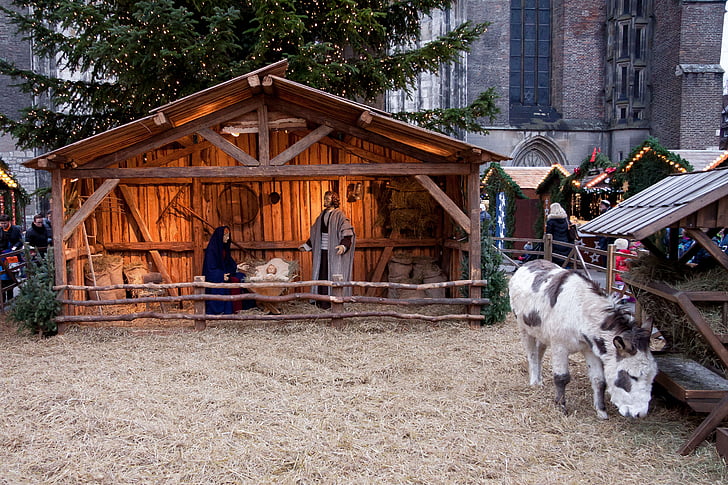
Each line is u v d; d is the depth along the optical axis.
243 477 3.69
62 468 3.83
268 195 9.48
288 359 6.22
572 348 4.50
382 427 4.44
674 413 4.63
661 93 28.92
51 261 7.50
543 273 4.83
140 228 9.28
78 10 9.50
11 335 7.50
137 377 5.64
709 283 4.26
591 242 15.38
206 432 4.33
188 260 9.47
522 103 31.25
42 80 11.22
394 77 12.47
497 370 5.91
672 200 4.36
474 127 12.81
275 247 9.48
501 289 7.80
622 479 3.64
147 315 7.39
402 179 9.34
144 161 9.03
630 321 4.02
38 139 11.49
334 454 3.98
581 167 15.81
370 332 7.38
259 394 5.17
